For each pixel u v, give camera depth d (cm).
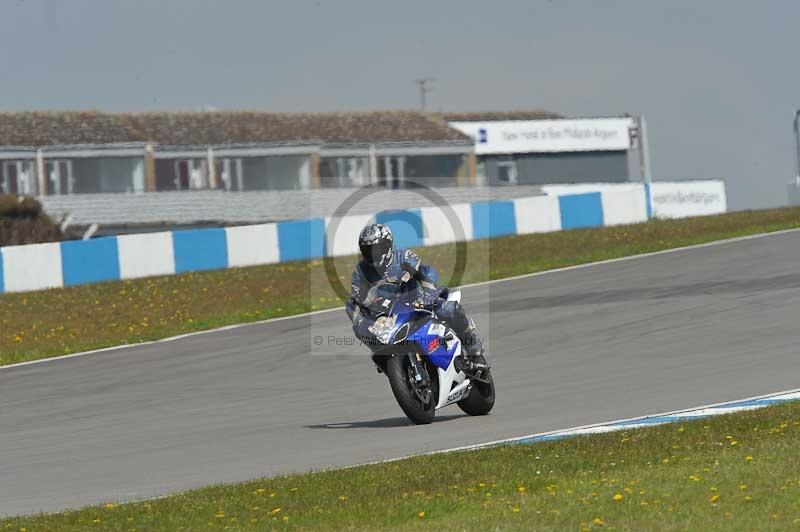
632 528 2209
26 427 4734
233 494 2883
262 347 6794
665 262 9525
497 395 4591
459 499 2603
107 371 6391
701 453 2925
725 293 7262
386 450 3509
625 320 6562
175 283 10738
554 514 2359
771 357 4941
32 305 9725
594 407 4084
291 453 3603
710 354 5191
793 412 3453
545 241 12419
